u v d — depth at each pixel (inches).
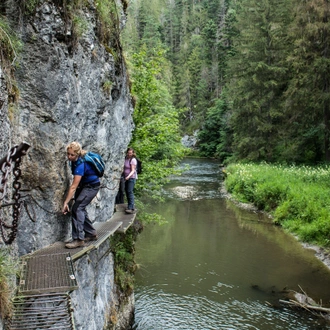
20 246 180.2
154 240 558.9
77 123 217.0
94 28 235.3
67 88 201.0
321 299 373.1
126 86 313.3
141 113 470.0
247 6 1408.7
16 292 150.6
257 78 1275.8
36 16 182.7
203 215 709.9
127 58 430.0
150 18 3228.3
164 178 510.6
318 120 1057.5
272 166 1055.0
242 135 1364.4
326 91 997.8
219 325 325.4
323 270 447.2
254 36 1301.7
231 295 382.6
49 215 199.0
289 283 410.9
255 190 795.4
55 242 207.0
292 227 598.5
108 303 270.4
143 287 400.5
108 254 278.2
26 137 180.2
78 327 195.5
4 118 148.6
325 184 722.8
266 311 349.7
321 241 528.1
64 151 203.9
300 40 994.1
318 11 962.7
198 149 2128.4
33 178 185.3
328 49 997.2
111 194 293.6
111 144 277.0
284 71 1232.8
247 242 550.3
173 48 3469.5
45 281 158.2
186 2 4099.4
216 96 2465.6
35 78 184.1
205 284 408.2
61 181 203.8
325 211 570.3
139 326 321.7
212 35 2802.7
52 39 189.3
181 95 2642.7
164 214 714.8
